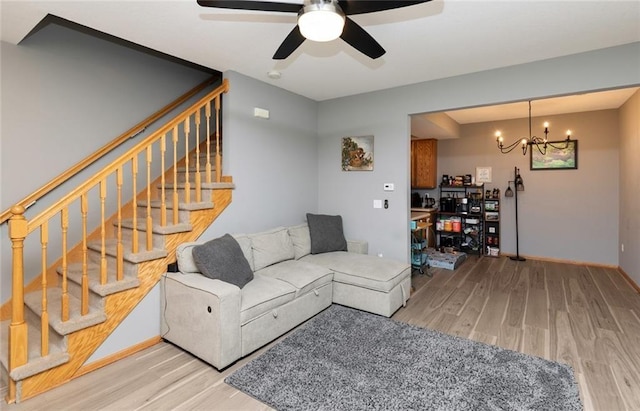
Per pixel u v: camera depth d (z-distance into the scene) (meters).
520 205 5.98
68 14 2.26
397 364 2.41
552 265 5.41
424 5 2.16
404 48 2.84
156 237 2.90
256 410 1.96
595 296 3.90
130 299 2.60
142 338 2.69
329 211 4.63
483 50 2.88
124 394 2.11
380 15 2.28
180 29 2.50
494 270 5.10
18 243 2.04
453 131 6.09
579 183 5.50
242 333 2.49
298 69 3.38
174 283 2.68
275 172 4.00
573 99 4.68
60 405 2.00
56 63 3.05
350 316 3.28
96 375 2.31
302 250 3.96
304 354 2.56
